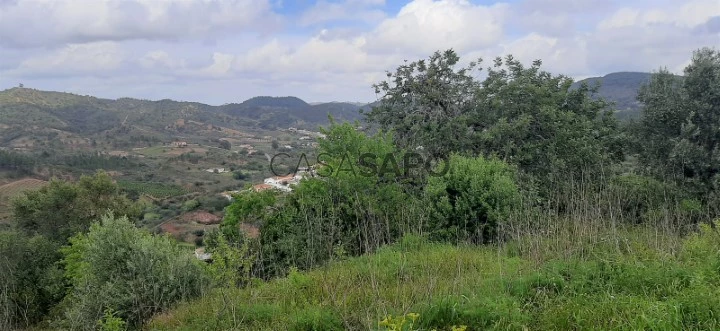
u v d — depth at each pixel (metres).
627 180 11.79
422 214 9.98
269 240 10.86
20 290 19.55
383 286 6.45
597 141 14.23
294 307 6.17
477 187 10.30
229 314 6.21
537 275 5.59
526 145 13.48
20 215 27.53
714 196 11.33
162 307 9.27
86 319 9.31
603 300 4.71
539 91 13.76
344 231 10.94
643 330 3.91
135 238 11.00
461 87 15.34
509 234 8.53
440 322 4.82
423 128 14.53
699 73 13.27
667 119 13.86
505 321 4.60
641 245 6.47
